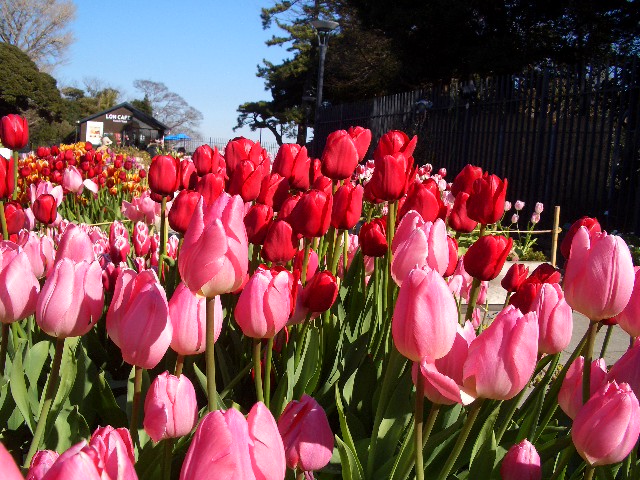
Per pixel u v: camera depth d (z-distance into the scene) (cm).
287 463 152
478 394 142
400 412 214
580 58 2492
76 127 6562
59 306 166
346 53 3788
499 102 1577
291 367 231
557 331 181
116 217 827
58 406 209
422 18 2542
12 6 6203
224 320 280
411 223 211
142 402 215
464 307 497
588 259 169
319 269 316
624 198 1202
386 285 261
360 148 312
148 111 9412
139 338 147
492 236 226
